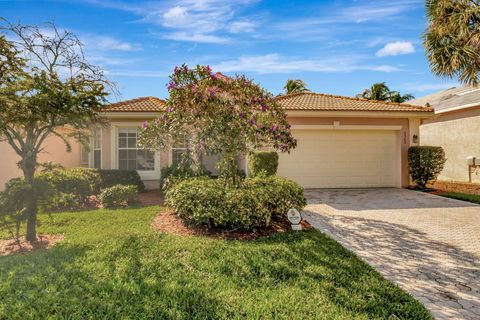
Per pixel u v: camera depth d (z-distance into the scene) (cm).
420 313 369
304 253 555
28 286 427
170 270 479
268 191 774
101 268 481
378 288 430
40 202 657
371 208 994
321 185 1414
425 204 1059
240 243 608
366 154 1430
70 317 354
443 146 1800
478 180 1581
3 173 1190
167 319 354
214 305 380
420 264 529
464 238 678
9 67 617
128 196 1028
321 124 1380
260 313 364
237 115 712
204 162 1573
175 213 832
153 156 1391
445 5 1055
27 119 585
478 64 1062
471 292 430
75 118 628
